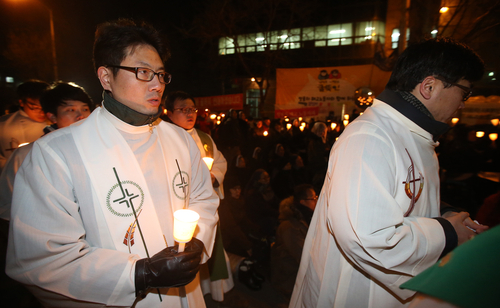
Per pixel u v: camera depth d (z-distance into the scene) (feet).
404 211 4.00
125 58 3.88
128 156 4.07
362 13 72.13
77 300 3.65
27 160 3.78
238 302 9.87
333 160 4.51
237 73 83.82
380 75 39.58
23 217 3.50
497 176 15.65
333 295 4.45
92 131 4.02
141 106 4.08
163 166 4.52
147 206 4.11
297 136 29.94
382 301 4.13
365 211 3.59
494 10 27.27
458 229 3.81
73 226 3.69
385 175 3.73
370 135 3.94
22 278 3.46
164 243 4.24
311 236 5.24
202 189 5.52
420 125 4.20
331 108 42.01
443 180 16.31
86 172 3.82
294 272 10.07
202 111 45.80
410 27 27.63
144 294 4.08
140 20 4.34
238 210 13.14
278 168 18.56
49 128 7.18
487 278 1.53
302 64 77.05
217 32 56.29
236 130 26.00
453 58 3.87
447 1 31.04
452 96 4.07
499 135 21.47
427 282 1.71
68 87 6.77
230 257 11.51
